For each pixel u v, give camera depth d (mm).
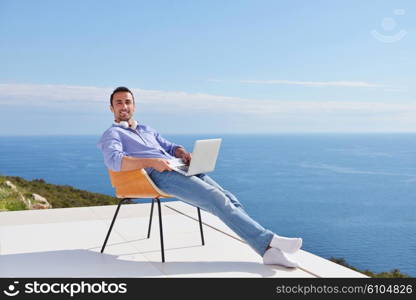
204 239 2889
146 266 2342
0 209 7137
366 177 77812
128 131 2641
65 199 10523
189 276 2176
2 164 77250
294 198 65000
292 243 2266
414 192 68500
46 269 2322
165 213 3775
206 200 2311
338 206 62062
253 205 62812
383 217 56562
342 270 2271
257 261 2408
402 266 48344
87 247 2734
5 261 2465
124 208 4023
